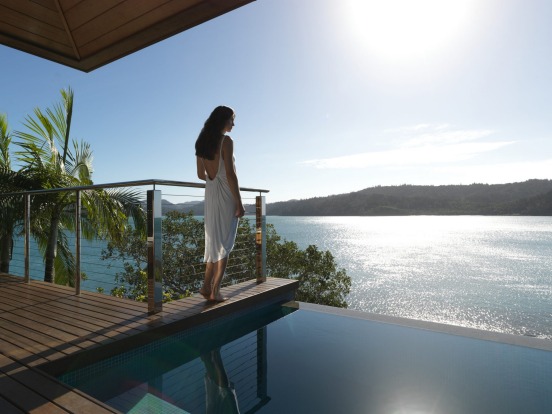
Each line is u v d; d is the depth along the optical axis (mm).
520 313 43812
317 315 2926
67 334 1982
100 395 1579
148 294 2422
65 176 5527
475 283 57844
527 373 1788
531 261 78312
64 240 6352
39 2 2379
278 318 2859
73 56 2896
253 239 10156
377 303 46656
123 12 2410
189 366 1940
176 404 1486
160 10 2350
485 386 1645
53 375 1617
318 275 18266
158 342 2115
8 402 1232
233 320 2699
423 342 2266
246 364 1944
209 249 2625
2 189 4859
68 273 6336
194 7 2262
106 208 5414
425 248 99500
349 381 1713
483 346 2172
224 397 1545
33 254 5992
